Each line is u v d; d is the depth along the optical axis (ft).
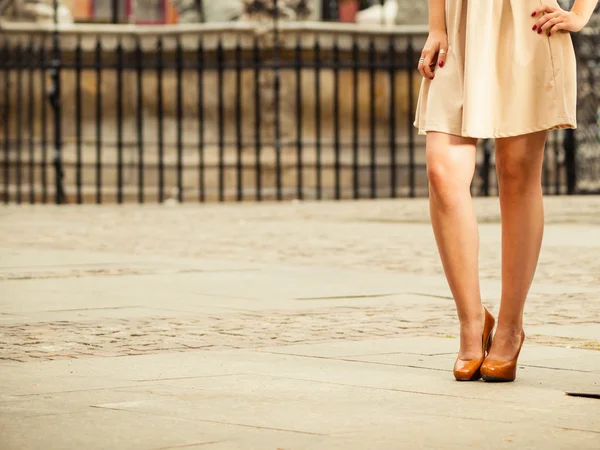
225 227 61.62
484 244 48.55
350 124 96.53
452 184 19.45
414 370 20.11
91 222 67.00
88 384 18.62
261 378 19.21
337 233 56.59
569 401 17.24
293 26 94.73
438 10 19.95
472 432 14.94
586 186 98.43
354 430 15.07
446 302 30.50
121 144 91.61
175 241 52.39
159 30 95.66
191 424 15.47
